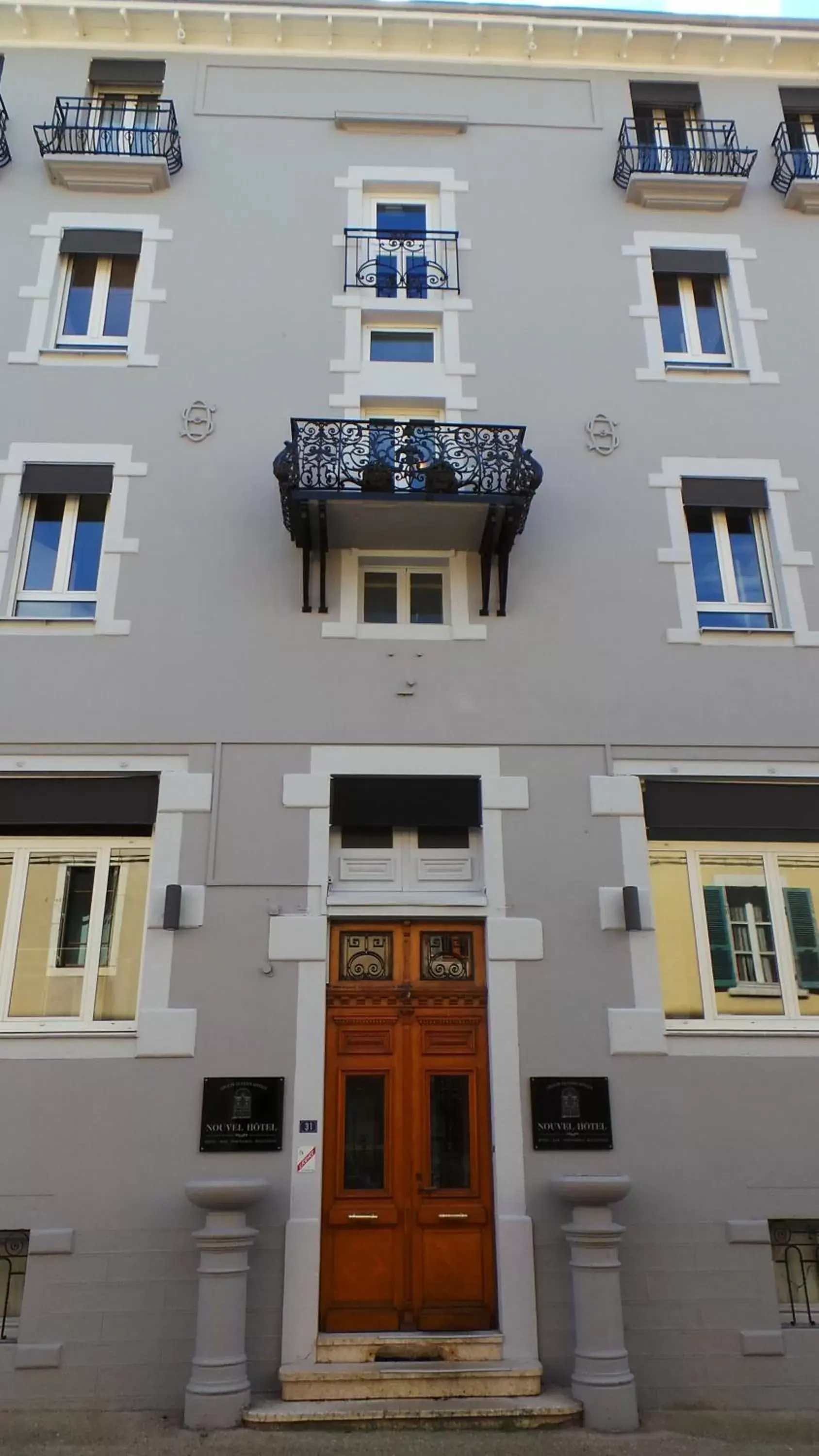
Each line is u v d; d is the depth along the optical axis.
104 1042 7.91
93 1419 6.82
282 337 10.34
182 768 8.70
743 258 11.15
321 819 8.59
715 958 8.61
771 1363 7.38
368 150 11.39
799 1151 7.92
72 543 9.66
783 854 8.95
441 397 10.20
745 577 9.96
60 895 8.49
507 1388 6.99
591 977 8.27
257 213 10.95
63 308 10.63
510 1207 7.64
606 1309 7.05
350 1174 7.90
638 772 8.93
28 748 8.66
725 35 11.91
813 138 12.03
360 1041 8.20
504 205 11.21
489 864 8.55
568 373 10.41
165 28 11.69
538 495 9.88
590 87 11.91
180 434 9.88
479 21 11.70
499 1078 7.97
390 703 9.00
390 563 9.75
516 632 9.32
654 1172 7.79
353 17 11.61
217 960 8.13
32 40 11.73
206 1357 6.82
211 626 9.16
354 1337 7.30
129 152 11.05
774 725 9.14
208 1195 7.00
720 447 10.21
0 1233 7.58
